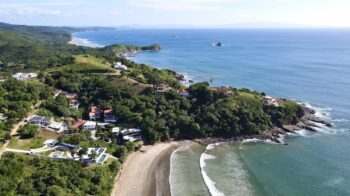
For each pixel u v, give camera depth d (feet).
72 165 322.34
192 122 456.45
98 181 309.63
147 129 433.07
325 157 388.16
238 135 458.91
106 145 391.86
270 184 327.88
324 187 319.06
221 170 360.07
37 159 316.40
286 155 397.80
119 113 480.64
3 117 401.49
